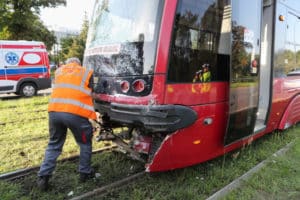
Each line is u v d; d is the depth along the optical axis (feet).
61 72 13.08
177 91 11.94
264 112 17.69
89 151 13.35
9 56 42.45
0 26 82.99
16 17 83.15
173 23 11.72
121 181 13.08
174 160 12.73
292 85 20.24
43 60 45.98
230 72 13.25
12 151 17.10
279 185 13.38
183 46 12.05
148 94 11.69
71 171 14.42
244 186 13.05
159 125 11.57
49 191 12.53
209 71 12.95
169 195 12.32
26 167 14.80
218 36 13.17
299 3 20.29
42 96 45.16
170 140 12.27
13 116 26.86
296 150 17.61
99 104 13.56
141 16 12.35
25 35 86.94
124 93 12.32
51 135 12.94
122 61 12.53
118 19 13.41
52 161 12.65
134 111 11.87
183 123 12.08
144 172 14.06
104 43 13.70
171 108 11.71
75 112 12.44
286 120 19.83
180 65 12.00
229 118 13.55
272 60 17.22
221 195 12.14
